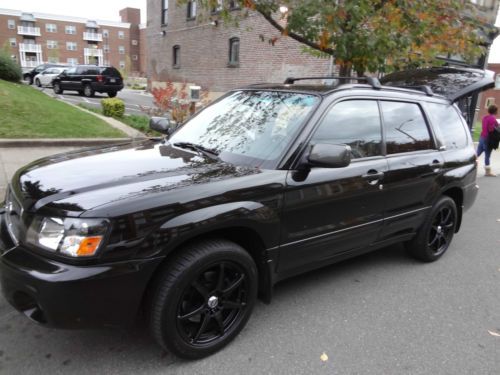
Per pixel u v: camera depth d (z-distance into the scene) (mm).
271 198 2943
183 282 2578
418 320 3457
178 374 2680
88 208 2371
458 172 4562
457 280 4250
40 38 78750
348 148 2971
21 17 76500
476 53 7270
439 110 4598
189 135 3816
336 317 3430
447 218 4707
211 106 4176
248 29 7934
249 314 3037
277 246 3064
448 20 6531
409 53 6844
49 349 2855
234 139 3447
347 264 4516
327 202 3283
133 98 24828
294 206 3082
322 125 3320
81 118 11336
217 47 19812
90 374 2639
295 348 3000
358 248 3768
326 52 6824
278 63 16203
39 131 9195
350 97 3578
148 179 2750
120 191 2545
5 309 3277
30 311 2449
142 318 2990
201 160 3193
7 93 12328
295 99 3547
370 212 3678
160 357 2820
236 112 3787
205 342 2826
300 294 3785
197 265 2619
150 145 3736
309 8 5777
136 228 2408
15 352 2809
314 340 3105
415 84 5555
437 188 4324
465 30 6969
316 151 2951
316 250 3365
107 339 2982
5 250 2555
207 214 2625
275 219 2979
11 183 3072
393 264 4570
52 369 2668
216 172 2920
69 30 80312
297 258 3260
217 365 2783
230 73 19094
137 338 3008
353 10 5688
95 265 2326
